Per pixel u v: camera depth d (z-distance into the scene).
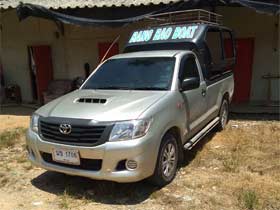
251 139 7.74
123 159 4.70
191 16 7.97
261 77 11.98
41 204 5.00
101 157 4.72
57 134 4.98
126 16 10.64
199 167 6.16
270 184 5.43
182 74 6.08
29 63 14.01
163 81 5.86
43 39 13.65
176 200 4.96
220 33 8.20
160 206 4.82
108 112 4.91
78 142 4.83
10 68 14.28
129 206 4.84
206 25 7.28
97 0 11.25
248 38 11.91
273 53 11.76
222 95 8.12
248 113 10.38
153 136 4.88
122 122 4.75
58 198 5.16
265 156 6.65
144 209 4.75
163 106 5.23
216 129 8.31
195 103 6.36
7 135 8.54
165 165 5.35
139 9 10.54
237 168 6.08
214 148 7.19
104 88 6.09
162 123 5.10
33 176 5.98
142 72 6.15
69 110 5.14
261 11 9.04
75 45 13.32
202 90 6.70
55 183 5.68
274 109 10.69
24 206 4.97
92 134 4.76
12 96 14.20
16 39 14.00
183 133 5.86
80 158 4.85
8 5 11.09
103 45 13.03
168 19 8.23
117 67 6.46
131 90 5.83
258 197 4.98
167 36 7.17
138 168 4.72
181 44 6.96
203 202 4.89
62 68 13.59
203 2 9.45
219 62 7.89
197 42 6.86
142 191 5.24
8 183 5.74
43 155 5.25
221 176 5.76
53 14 10.63
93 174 4.80
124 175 4.70
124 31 12.68
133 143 4.67
